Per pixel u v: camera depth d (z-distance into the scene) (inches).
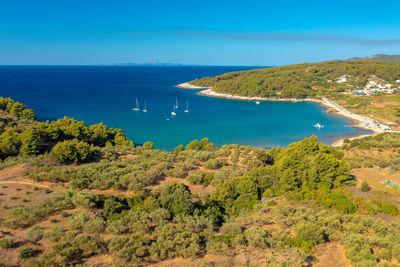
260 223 1237.1
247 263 914.1
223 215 1405.0
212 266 901.2
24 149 2212.1
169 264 908.0
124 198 1435.8
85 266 847.1
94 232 1048.2
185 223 1179.9
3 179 1550.2
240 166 2276.1
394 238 1027.9
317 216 1274.6
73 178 1633.9
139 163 2100.1
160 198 1391.5
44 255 862.5
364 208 1392.7
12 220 1039.6
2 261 839.1
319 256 967.0
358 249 960.9
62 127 2851.9
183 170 2030.0
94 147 2657.5
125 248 922.7
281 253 962.1
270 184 1784.0
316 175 1732.3
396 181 1914.4
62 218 1144.8
